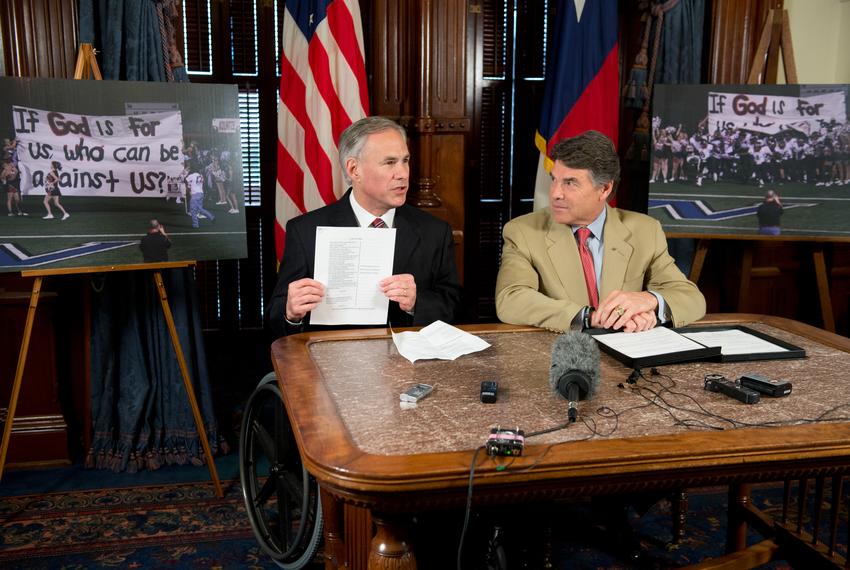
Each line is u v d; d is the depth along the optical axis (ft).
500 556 6.79
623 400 5.61
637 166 13.44
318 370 6.37
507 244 9.05
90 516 9.42
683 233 12.10
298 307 7.38
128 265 9.55
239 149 10.00
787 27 12.28
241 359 16.34
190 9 15.74
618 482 4.71
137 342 10.85
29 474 10.68
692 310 7.95
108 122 9.38
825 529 9.02
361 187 8.70
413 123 13.07
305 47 12.37
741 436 4.88
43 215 9.12
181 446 11.16
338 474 4.39
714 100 11.80
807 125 11.64
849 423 5.13
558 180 8.30
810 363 6.61
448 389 5.90
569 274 8.63
